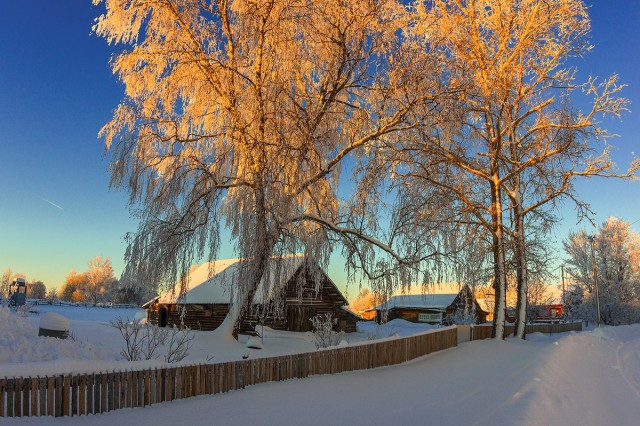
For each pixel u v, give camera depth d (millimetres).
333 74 15922
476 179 26609
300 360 12250
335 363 13539
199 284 34688
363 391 10836
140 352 13914
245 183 13961
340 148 17203
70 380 7422
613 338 29750
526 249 29234
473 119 24484
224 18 15859
